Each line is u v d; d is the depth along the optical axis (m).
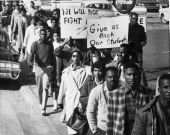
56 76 10.75
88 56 8.92
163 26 32.19
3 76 13.01
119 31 9.20
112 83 5.93
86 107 6.88
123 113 5.68
